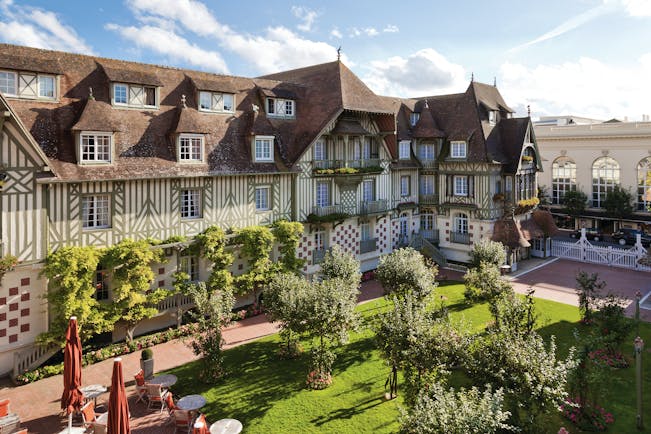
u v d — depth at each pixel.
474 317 24.47
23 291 19.20
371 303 27.72
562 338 21.78
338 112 29.62
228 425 14.15
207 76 28.11
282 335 20.05
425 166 38.47
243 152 27.22
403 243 37.75
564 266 36.69
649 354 20.06
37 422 15.80
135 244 21.41
